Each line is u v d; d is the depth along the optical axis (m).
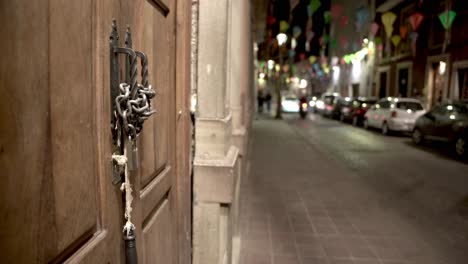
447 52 17.59
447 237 4.60
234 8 4.11
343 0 29.73
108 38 1.07
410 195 6.39
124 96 1.10
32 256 0.73
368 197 6.23
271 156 10.03
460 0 16.52
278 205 5.73
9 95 0.65
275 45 22.50
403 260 3.96
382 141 13.55
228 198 2.43
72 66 0.88
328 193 6.45
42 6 0.75
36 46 0.73
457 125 10.28
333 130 17.28
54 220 0.81
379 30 24.62
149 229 1.47
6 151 0.65
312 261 3.88
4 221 0.64
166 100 1.73
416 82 20.52
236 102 4.31
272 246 4.22
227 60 2.68
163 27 1.65
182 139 1.99
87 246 0.96
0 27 0.62
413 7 20.75
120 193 1.18
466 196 6.36
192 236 2.49
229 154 2.75
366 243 4.37
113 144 1.12
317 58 33.97
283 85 43.75
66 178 0.86
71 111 0.88
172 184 1.89
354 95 30.53
